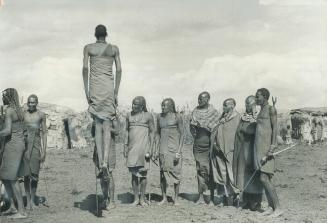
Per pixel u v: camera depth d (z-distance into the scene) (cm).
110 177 689
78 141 1492
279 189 849
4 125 621
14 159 627
